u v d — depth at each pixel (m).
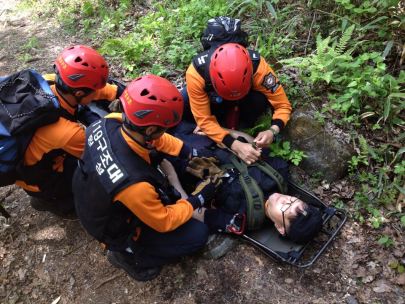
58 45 4.50
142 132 1.87
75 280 2.54
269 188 2.54
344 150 2.77
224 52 2.37
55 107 2.16
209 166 2.59
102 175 1.88
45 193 2.51
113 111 2.51
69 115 2.38
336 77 3.01
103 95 2.88
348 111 2.89
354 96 2.74
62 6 5.18
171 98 1.87
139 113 1.81
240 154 2.61
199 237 2.33
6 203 3.00
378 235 2.46
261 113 3.09
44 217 2.89
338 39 3.35
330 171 2.77
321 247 2.47
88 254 2.65
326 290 2.29
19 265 2.65
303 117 2.93
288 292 2.30
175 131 2.99
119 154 1.88
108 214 1.99
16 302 2.48
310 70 2.93
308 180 2.83
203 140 2.85
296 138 2.89
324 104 3.00
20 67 4.23
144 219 1.98
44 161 2.34
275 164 2.72
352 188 2.72
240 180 2.51
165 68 3.71
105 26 4.47
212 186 2.38
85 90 2.33
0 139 2.12
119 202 1.93
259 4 3.43
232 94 2.39
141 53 3.89
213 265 2.47
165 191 2.14
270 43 3.35
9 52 4.51
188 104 2.97
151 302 2.37
